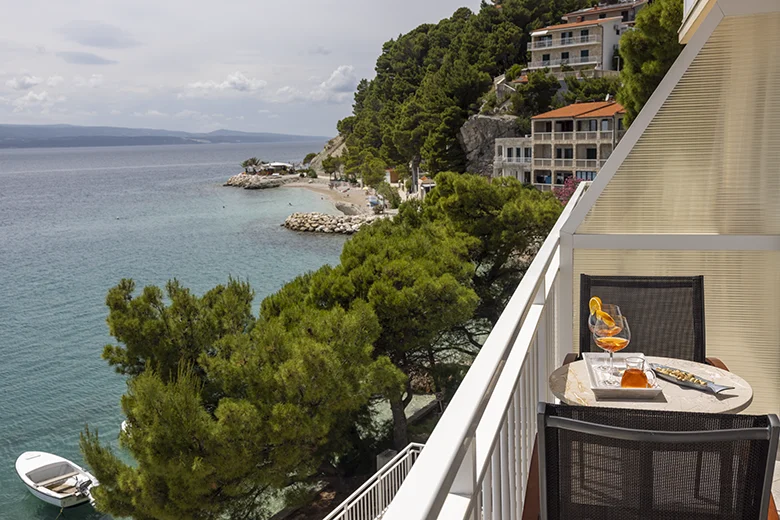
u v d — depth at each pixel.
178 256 47.12
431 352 15.95
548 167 45.66
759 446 1.42
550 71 57.94
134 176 148.50
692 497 1.48
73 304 34.50
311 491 13.73
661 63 14.38
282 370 10.48
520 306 1.89
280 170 120.19
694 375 2.57
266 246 50.56
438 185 19.88
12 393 22.42
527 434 2.31
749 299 3.88
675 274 3.96
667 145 3.87
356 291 14.46
